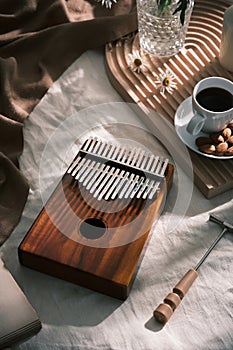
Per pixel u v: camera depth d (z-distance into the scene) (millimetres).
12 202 853
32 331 734
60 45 996
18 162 891
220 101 874
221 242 825
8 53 995
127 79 966
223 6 1045
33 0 1023
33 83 964
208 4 1049
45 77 970
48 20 1026
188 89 949
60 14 1018
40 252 771
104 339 760
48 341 760
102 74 998
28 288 796
